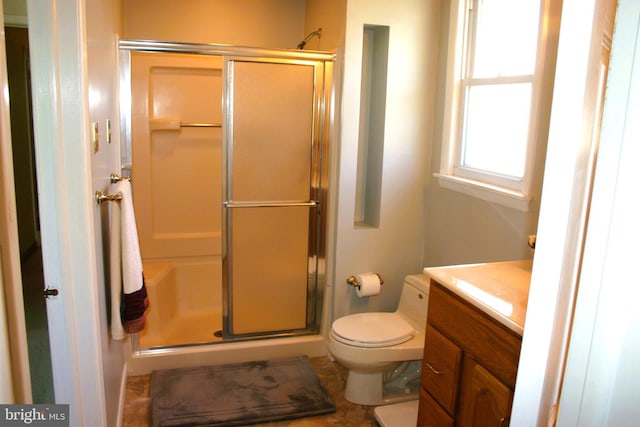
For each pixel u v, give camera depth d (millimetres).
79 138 1596
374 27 2908
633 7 683
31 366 2662
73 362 1707
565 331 1004
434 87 2969
